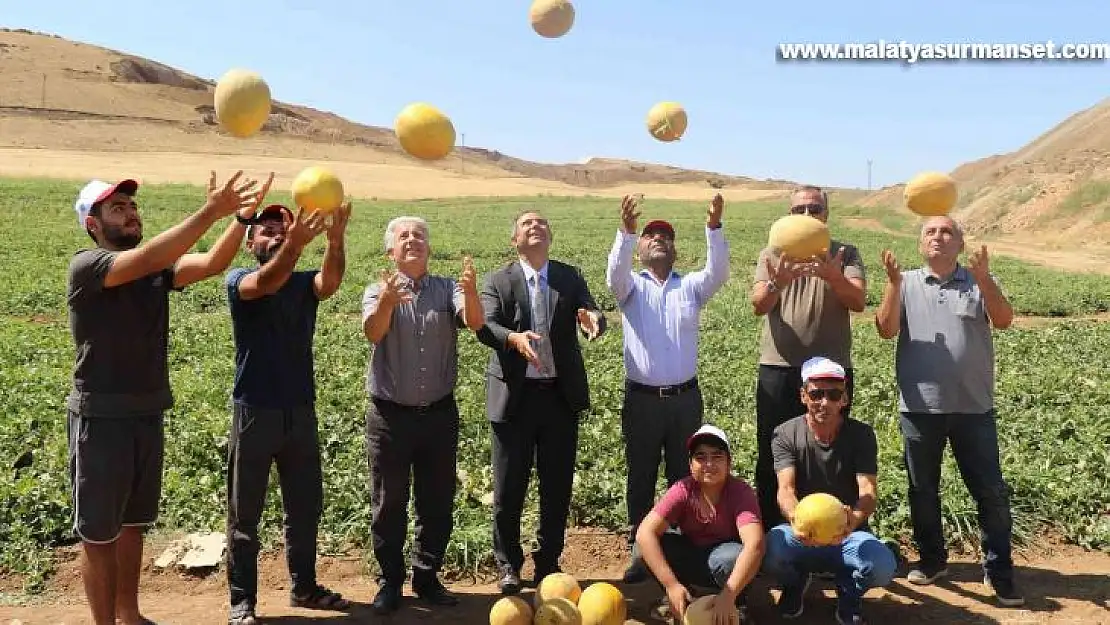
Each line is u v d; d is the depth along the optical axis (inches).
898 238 1686.8
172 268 221.3
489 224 1786.4
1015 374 545.3
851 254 275.7
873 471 253.6
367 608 254.4
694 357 277.3
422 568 257.3
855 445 255.4
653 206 2583.7
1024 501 326.0
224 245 215.8
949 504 313.6
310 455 247.4
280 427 237.9
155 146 4616.1
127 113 5339.6
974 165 3811.5
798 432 258.2
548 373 264.5
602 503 329.7
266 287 221.9
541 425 266.4
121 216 216.5
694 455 238.2
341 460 360.8
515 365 259.3
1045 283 1090.1
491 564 288.2
